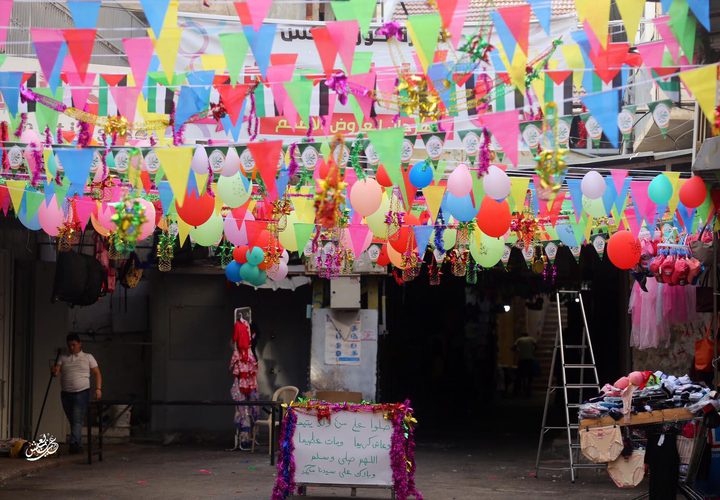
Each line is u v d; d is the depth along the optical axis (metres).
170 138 11.37
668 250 12.72
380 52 13.18
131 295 21.73
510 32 7.10
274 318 21.22
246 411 18.95
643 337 14.59
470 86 9.95
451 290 26.69
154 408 20.83
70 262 16.55
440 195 10.38
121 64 15.59
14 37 13.01
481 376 30.61
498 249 12.59
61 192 10.05
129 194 9.41
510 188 9.65
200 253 20.80
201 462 17.14
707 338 12.91
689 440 11.91
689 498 11.60
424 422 25.33
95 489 14.02
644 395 11.68
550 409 28.30
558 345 15.76
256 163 8.77
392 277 22.86
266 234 12.95
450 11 7.05
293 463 12.57
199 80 9.35
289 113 8.77
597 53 8.12
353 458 12.58
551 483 14.98
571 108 11.72
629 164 14.08
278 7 17.30
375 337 18.52
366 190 10.01
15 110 8.99
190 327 21.09
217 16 12.80
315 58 13.26
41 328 18.80
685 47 7.25
